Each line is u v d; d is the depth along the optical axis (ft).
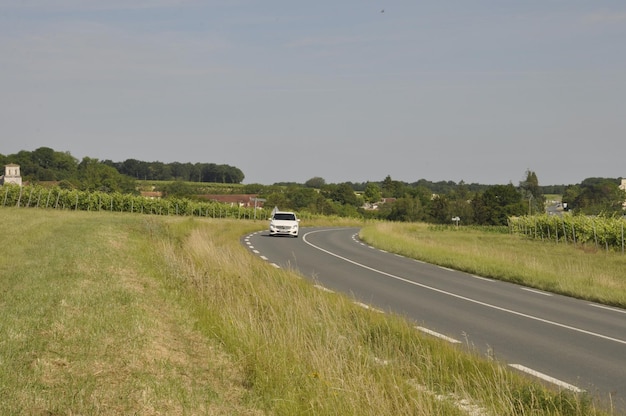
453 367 27.50
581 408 21.63
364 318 36.81
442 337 34.86
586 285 59.62
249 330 29.99
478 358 28.73
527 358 31.01
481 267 73.61
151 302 36.55
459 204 365.61
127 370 22.70
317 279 61.31
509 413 20.84
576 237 160.25
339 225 261.85
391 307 45.70
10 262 50.03
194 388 21.76
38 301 32.76
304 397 21.66
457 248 97.50
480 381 24.79
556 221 170.40
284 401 21.02
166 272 50.83
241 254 70.44
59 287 37.60
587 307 49.70
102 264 51.42
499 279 68.59
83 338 26.05
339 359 25.88
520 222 199.52
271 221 138.41
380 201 602.85
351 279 62.54
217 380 23.41
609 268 90.22
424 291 55.42
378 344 31.19
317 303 39.65
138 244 75.56
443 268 77.71
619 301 52.06
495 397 23.03
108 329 28.22
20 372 20.66
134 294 37.91
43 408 17.98
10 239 70.74
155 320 31.40
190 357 26.03
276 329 30.89
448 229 243.19
